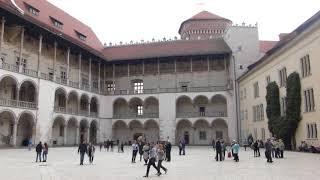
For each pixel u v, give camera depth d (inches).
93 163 1031.6
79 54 2581.2
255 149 1294.3
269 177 644.1
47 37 2226.9
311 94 1471.5
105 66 3009.4
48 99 2128.4
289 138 1672.0
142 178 659.4
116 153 1647.4
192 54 2755.9
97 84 2935.5
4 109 1771.7
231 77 2733.8
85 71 2778.1
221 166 892.6
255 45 2773.1
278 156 1167.0
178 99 2819.9
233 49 2753.4
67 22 2802.7
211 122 2687.0
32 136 1974.7
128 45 3093.0
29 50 2155.5
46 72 2301.9
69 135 2503.7
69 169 844.0
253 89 2303.2
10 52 2001.7
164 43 3004.4
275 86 1856.5
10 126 1982.0
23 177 680.4
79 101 2490.2
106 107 2849.4
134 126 2891.2
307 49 1491.1
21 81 1914.4
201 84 2849.4
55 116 2191.2
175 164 973.2
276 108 1840.6
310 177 632.4
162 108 2751.0
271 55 1910.7
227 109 2679.6
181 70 2898.6
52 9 2704.2
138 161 1111.0
